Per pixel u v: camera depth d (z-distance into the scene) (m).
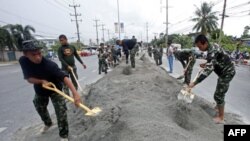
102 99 5.45
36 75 3.72
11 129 4.91
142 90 6.15
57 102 3.81
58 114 3.81
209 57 4.30
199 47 4.38
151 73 9.45
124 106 4.31
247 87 9.51
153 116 3.83
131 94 5.63
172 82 8.48
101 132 3.65
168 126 3.42
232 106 6.34
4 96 8.50
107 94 5.80
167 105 4.73
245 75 14.22
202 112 4.94
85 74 14.98
